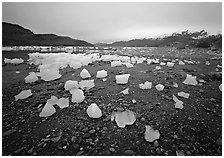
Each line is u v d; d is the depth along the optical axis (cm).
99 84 441
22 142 232
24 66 680
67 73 554
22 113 305
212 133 252
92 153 212
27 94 371
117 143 228
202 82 476
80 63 679
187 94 380
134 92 392
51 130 256
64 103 330
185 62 828
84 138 236
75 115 295
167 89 412
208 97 375
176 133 250
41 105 330
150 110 312
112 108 317
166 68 653
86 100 348
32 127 264
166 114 299
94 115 288
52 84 443
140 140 234
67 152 214
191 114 301
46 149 219
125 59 809
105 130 254
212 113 307
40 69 555
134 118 280
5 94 385
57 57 789
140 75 531
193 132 254
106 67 654
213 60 918
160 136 243
